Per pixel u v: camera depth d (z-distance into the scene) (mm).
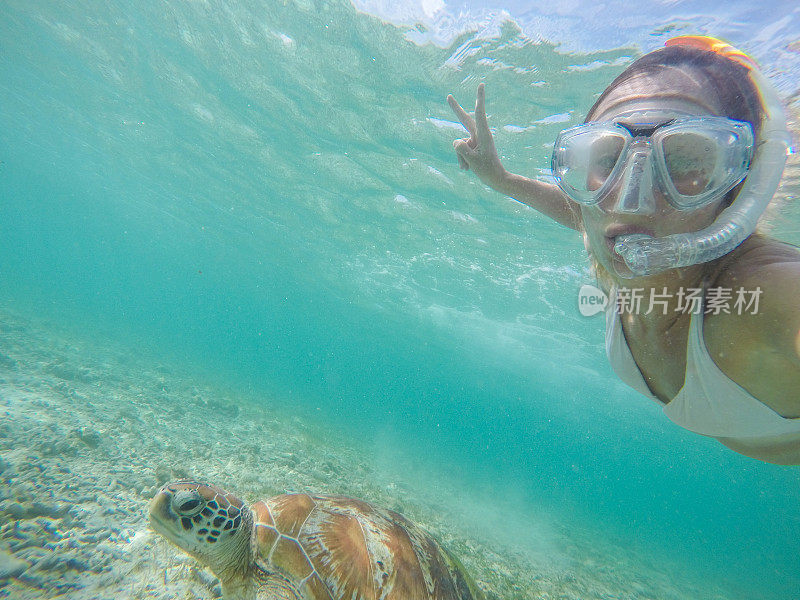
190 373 6551
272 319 20406
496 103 2852
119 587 970
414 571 857
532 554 3016
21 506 1133
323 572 811
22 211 19422
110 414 2414
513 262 4930
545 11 2158
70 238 21938
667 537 8680
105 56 4355
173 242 12516
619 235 412
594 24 2133
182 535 789
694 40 434
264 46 3230
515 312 6566
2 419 1728
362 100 3373
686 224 395
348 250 6980
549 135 2949
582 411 15039
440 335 10375
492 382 15320
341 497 1021
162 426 2607
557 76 2498
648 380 538
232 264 12016
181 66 3949
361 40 2814
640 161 389
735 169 372
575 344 7152
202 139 5266
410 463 6059
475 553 2410
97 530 1142
